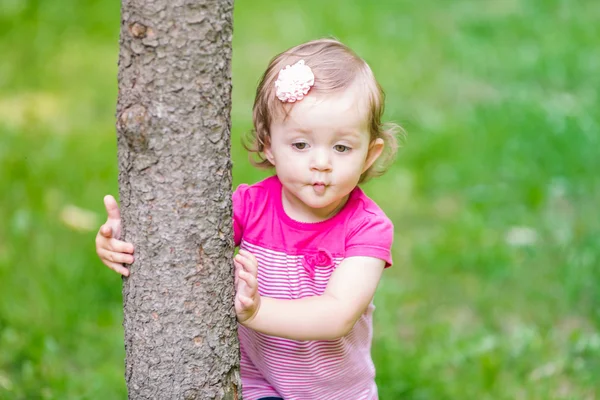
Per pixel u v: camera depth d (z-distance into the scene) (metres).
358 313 2.57
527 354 4.30
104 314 4.69
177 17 2.26
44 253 5.17
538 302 4.89
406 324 4.75
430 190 6.52
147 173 2.36
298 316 2.49
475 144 6.98
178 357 2.47
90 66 9.10
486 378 4.04
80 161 6.54
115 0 11.18
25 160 6.40
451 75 8.97
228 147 2.44
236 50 9.70
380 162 2.86
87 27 10.31
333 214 2.70
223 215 2.44
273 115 2.52
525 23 10.68
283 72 2.47
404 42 10.04
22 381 4.06
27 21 10.25
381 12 11.32
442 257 5.40
